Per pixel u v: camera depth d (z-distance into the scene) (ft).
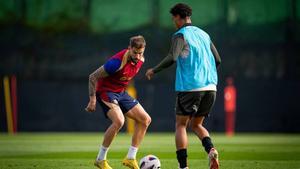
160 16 226.38
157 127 221.46
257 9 225.35
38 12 231.09
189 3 226.38
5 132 224.74
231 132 219.20
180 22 86.17
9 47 228.22
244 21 225.35
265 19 225.35
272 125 222.48
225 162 108.58
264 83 222.69
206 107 85.92
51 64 227.20
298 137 196.13
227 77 222.89
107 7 229.04
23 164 105.60
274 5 225.15
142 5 227.20
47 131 225.35
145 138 188.24
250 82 222.89
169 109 221.46
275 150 137.39
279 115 222.48
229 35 224.74
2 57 227.61
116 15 228.43
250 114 222.28
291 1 224.94
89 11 229.86
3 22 229.66
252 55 223.71
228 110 218.79
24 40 228.84
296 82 222.48
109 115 88.17
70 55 227.20
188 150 135.03
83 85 225.76
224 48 224.33
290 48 223.71
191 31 84.89
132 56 86.89
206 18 225.97
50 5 231.50
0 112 225.15
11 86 226.17
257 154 125.80
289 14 224.94
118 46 227.61
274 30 224.74
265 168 99.55
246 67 223.51
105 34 228.22
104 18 228.84
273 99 222.48
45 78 226.38
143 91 221.66
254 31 224.94
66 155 123.85
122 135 212.23
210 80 84.74
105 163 88.84
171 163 106.83
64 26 228.84
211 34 224.94
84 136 200.13
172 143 163.32
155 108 221.66
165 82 221.66
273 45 224.33
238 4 225.76
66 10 230.07
